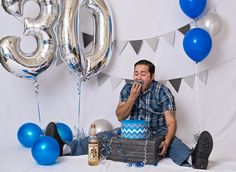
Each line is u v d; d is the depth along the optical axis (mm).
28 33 2855
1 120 3326
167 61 3322
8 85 3332
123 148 2521
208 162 2510
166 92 2730
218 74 3295
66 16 2924
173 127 2604
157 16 3311
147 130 2598
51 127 2631
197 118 3307
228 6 3260
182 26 3281
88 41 3387
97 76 3404
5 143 3215
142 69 2689
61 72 3402
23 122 3359
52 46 2895
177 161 2453
